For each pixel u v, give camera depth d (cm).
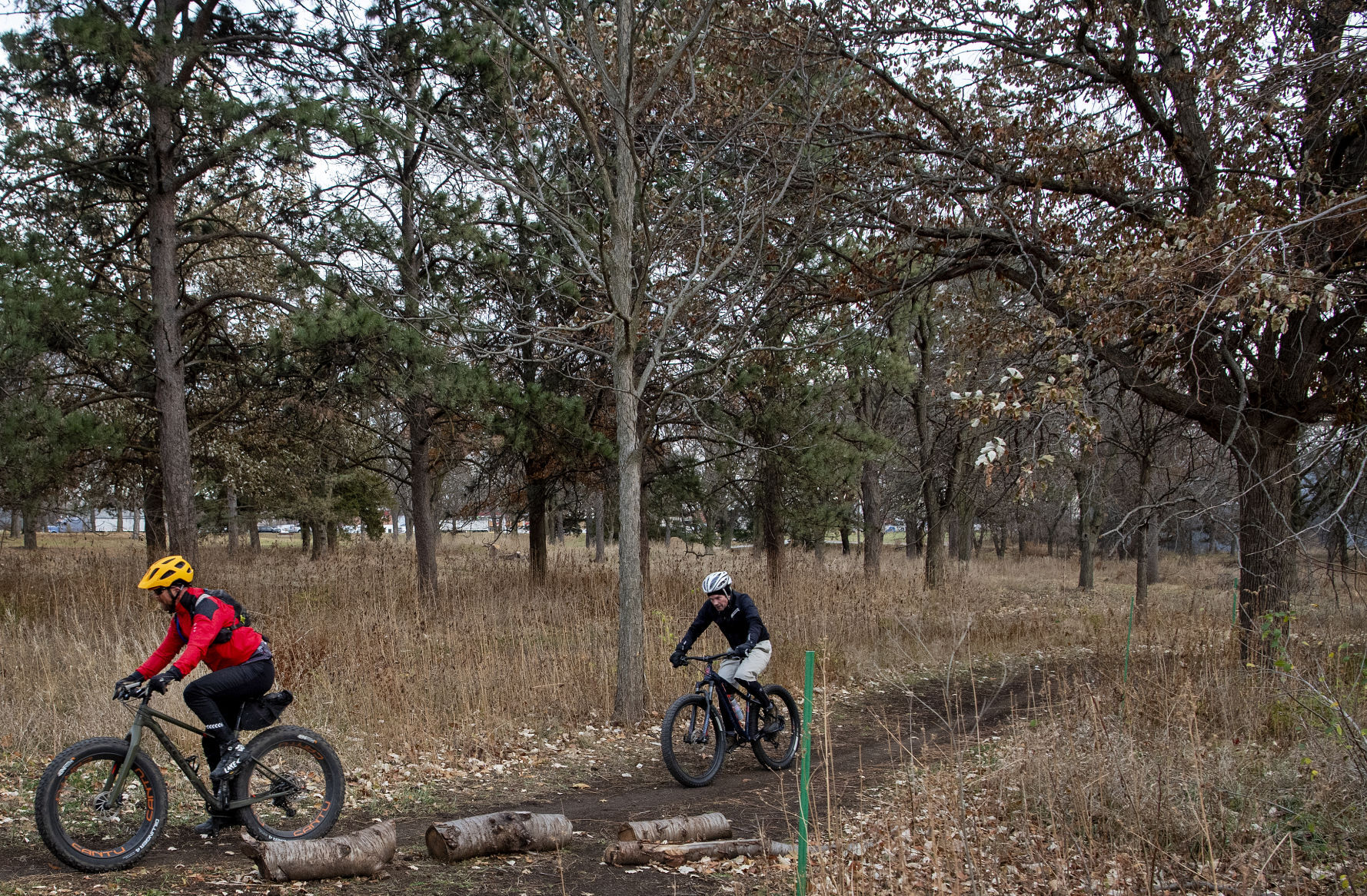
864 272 1120
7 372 1017
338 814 536
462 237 1246
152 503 1703
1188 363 848
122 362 1338
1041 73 1045
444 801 643
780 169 1046
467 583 1712
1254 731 701
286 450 1864
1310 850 516
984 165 1054
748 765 780
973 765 730
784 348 1060
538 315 1211
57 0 1110
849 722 948
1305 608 1032
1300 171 841
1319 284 700
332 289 1209
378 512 3234
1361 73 802
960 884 457
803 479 1636
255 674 509
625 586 910
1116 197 1002
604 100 1043
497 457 1680
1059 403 689
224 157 1188
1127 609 1834
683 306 995
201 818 561
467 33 1203
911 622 1326
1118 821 540
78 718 718
